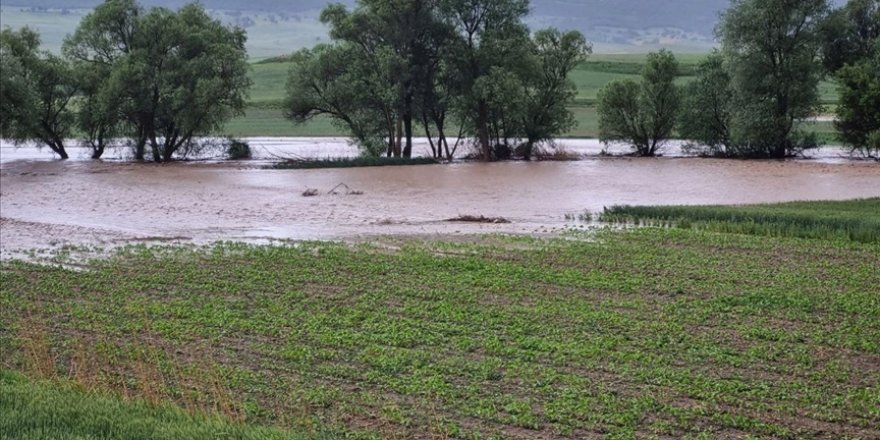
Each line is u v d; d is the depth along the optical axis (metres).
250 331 22.09
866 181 60.31
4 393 15.21
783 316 22.89
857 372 18.52
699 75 81.75
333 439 14.89
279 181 61.44
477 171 67.69
